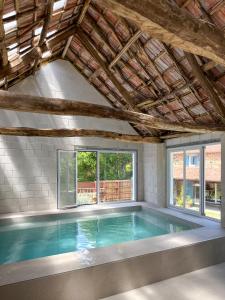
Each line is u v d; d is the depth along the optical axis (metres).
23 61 5.03
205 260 4.04
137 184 8.59
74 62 7.44
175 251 3.71
